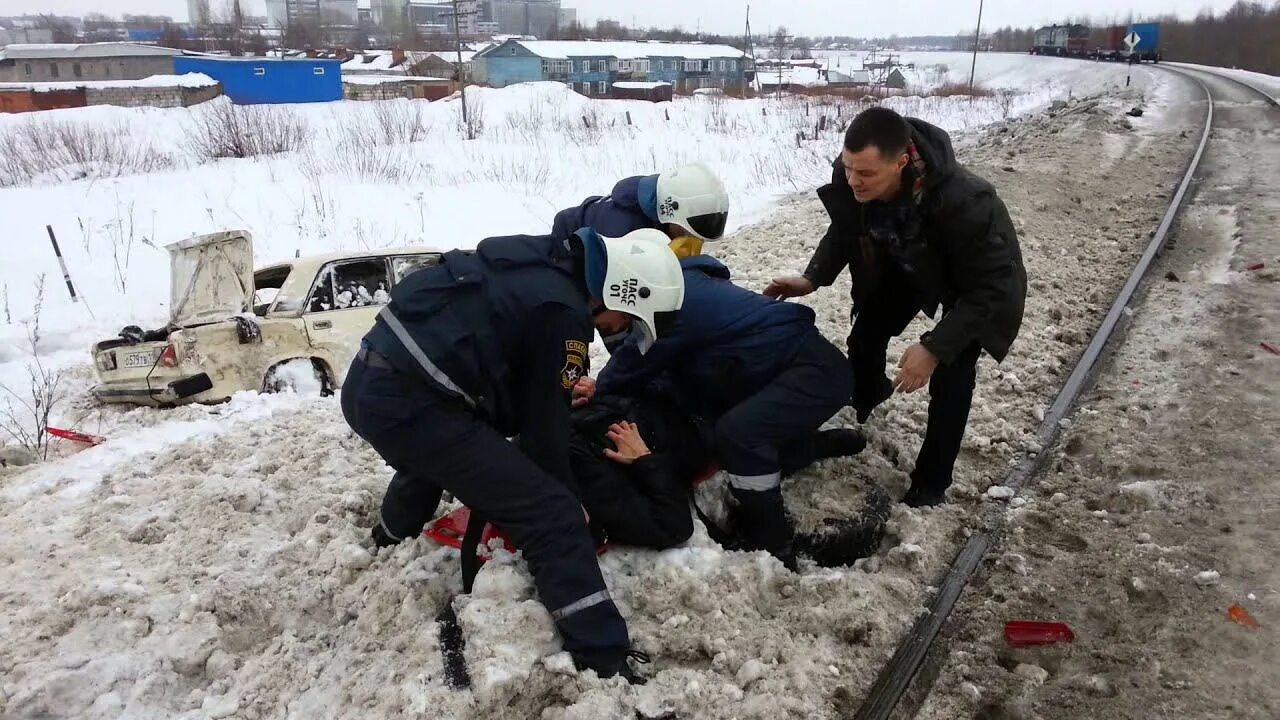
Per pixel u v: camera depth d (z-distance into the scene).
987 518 4.18
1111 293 7.56
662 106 29.70
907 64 95.25
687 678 3.15
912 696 3.13
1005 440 4.91
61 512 4.48
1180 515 4.04
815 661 3.22
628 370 4.25
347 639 3.46
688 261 4.32
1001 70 78.44
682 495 3.78
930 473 4.20
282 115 23.28
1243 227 9.60
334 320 6.82
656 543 3.72
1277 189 11.77
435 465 3.22
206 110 24.55
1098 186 12.59
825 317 7.21
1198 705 2.93
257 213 13.21
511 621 3.18
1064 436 4.97
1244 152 15.62
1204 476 4.34
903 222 3.67
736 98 38.19
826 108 30.94
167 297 9.78
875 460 4.60
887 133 3.40
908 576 3.74
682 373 4.10
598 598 3.19
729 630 3.38
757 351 3.82
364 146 18.27
